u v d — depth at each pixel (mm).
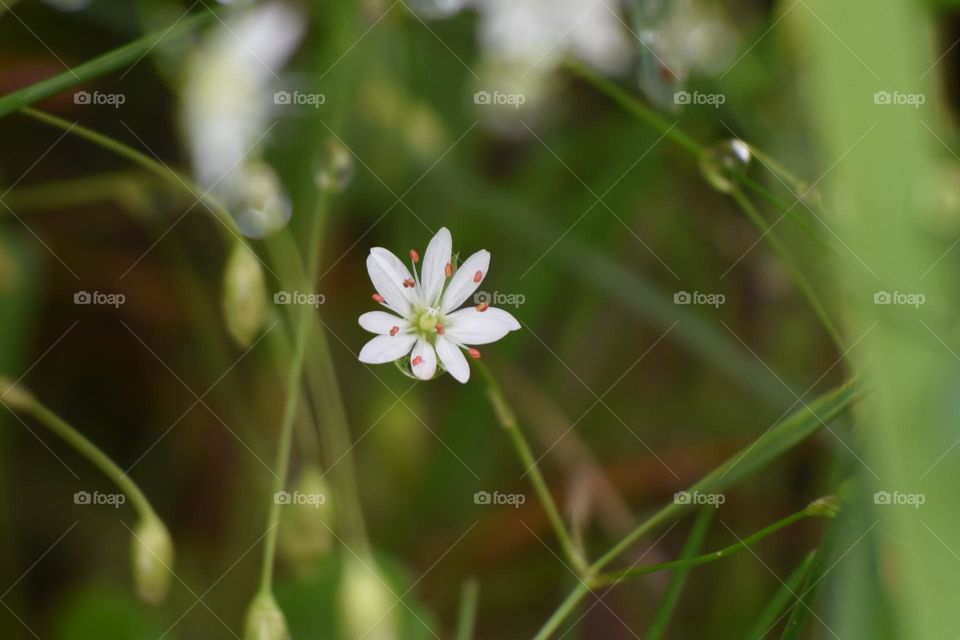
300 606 231
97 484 260
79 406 262
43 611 253
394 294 222
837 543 218
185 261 261
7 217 261
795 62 251
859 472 218
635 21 241
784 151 251
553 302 266
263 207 241
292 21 256
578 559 224
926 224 213
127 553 256
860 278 213
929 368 210
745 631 252
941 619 205
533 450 259
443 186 255
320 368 247
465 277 222
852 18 214
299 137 255
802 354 257
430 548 254
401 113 253
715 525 257
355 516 233
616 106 262
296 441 254
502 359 258
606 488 253
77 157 263
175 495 258
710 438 262
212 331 261
